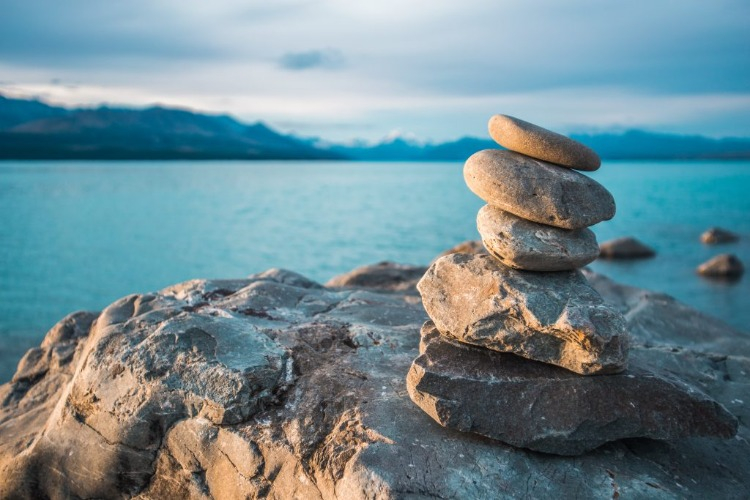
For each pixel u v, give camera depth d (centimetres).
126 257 328
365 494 50
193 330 69
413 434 56
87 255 331
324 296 92
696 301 220
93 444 66
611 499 52
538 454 56
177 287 94
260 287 89
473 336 59
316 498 55
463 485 51
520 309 57
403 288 119
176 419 64
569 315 56
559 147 59
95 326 85
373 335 76
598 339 55
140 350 67
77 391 68
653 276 263
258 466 59
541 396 57
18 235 402
